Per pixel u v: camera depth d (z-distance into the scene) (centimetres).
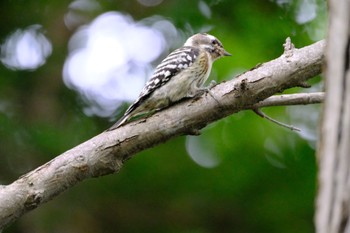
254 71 646
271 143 1403
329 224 267
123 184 1474
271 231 1440
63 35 1625
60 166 636
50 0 1611
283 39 1391
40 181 630
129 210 1491
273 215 1427
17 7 1598
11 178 1423
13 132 1426
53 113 1542
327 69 279
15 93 1559
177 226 1488
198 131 665
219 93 650
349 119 268
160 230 1491
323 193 272
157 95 877
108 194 1483
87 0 1648
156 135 652
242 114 1401
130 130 651
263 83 638
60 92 1573
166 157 1461
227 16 1470
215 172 1443
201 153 1451
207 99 652
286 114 1392
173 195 1474
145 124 653
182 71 895
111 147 645
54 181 634
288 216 1418
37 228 1440
